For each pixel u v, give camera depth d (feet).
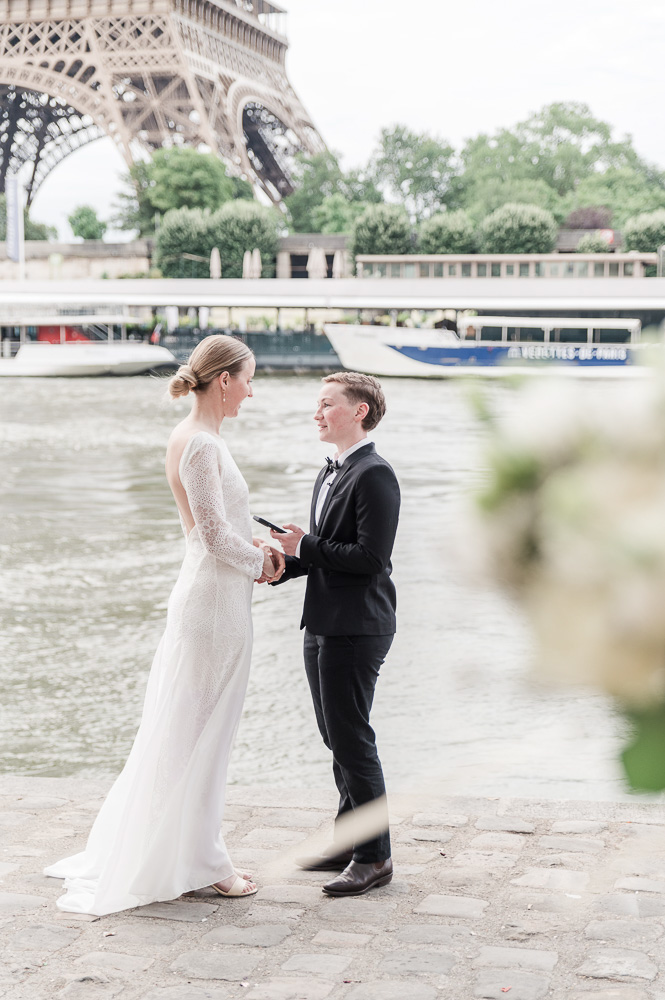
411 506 60.49
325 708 14.44
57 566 53.36
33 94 408.26
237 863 15.46
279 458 103.04
